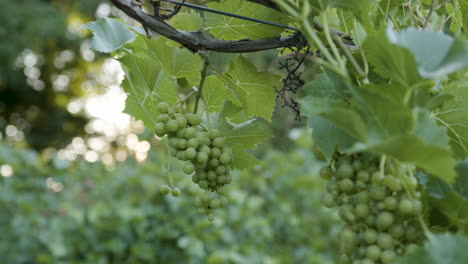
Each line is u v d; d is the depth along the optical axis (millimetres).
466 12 1429
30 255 3725
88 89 13812
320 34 961
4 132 13898
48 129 13867
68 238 3641
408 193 816
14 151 4074
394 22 1210
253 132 1306
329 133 922
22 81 12906
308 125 936
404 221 867
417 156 711
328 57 874
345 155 938
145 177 3793
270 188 4453
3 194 3705
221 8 1293
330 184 934
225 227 3639
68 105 14008
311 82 945
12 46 11070
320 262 3885
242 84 1414
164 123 1203
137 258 3619
